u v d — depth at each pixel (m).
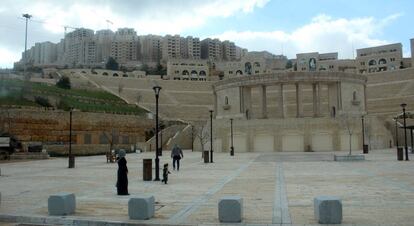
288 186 20.56
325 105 109.19
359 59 179.75
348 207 14.39
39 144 61.56
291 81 80.38
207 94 131.62
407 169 29.89
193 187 20.86
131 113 90.12
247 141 71.88
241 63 181.50
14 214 13.99
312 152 65.75
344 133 69.75
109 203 16.08
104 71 162.88
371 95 116.12
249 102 87.81
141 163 43.19
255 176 26.20
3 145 56.78
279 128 70.25
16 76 107.12
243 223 12.16
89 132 74.25
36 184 23.23
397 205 14.69
